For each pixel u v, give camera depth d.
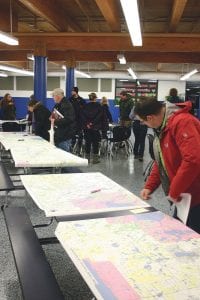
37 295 1.60
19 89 17.64
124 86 17.08
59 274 2.77
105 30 10.21
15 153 4.16
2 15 7.76
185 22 9.05
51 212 2.15
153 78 15.68
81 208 2.23
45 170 4.89
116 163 7.67
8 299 2.41
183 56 11.67
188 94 16.94
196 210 2.28
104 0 5.42
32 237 2.26
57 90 5.98
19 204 4.38
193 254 1.57
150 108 2.20
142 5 7.49
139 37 6.01
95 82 17.16
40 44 7.98
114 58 11.75
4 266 2.84
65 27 8.11
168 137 2.19
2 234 3.44
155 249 1.62
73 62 10.88
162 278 1.35
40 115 6.41
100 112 7.95
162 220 2.01
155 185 2.54
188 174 2.03
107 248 1.62
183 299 1.21
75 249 1.61
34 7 5.78
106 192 2.62
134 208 2.27
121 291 1.26
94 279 1.34
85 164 3.67
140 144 8.02
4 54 11.98
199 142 2.05
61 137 6.00
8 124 9.18
